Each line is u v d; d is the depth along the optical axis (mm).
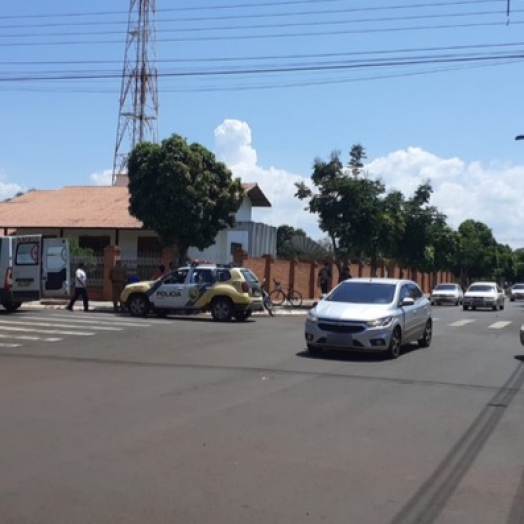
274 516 5496
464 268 94812
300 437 7992
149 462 6867
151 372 12266
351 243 36375
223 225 31172
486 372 13422
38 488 6039
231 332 19172
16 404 9492
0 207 41625
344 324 14414
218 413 9117
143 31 35781
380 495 6074
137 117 35875
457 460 7258
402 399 10422
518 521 5535
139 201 29672
